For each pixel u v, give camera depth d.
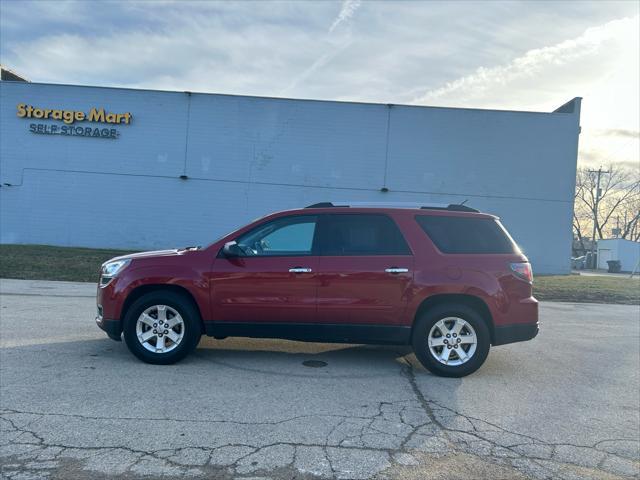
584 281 20.59
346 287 5.98
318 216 6.27
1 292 12.54
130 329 6.08
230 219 25.28
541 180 24.97
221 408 4.74
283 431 4.27
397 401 5.10
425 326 5.96
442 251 6.09
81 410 4.58
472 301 6.10
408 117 25.06
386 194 25.16
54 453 3.76
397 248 6.11
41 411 4.52
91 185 25.17
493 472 3.70
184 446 3.94
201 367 6.07
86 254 21.34
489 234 6.26
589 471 3.76
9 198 25.11
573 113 24.91
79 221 25.19
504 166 25.05
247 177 25.25
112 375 5.62
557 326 10.20
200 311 6.11
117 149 25.14
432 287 5.96
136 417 4.46
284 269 6.02
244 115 25.16
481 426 4.54
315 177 25.23
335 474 3.59
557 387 5.77
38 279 15.52
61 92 25.08
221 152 25.22
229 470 3.60
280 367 6.18
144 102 25.14
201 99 25.16
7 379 5.38
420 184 25.12
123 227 25.25
